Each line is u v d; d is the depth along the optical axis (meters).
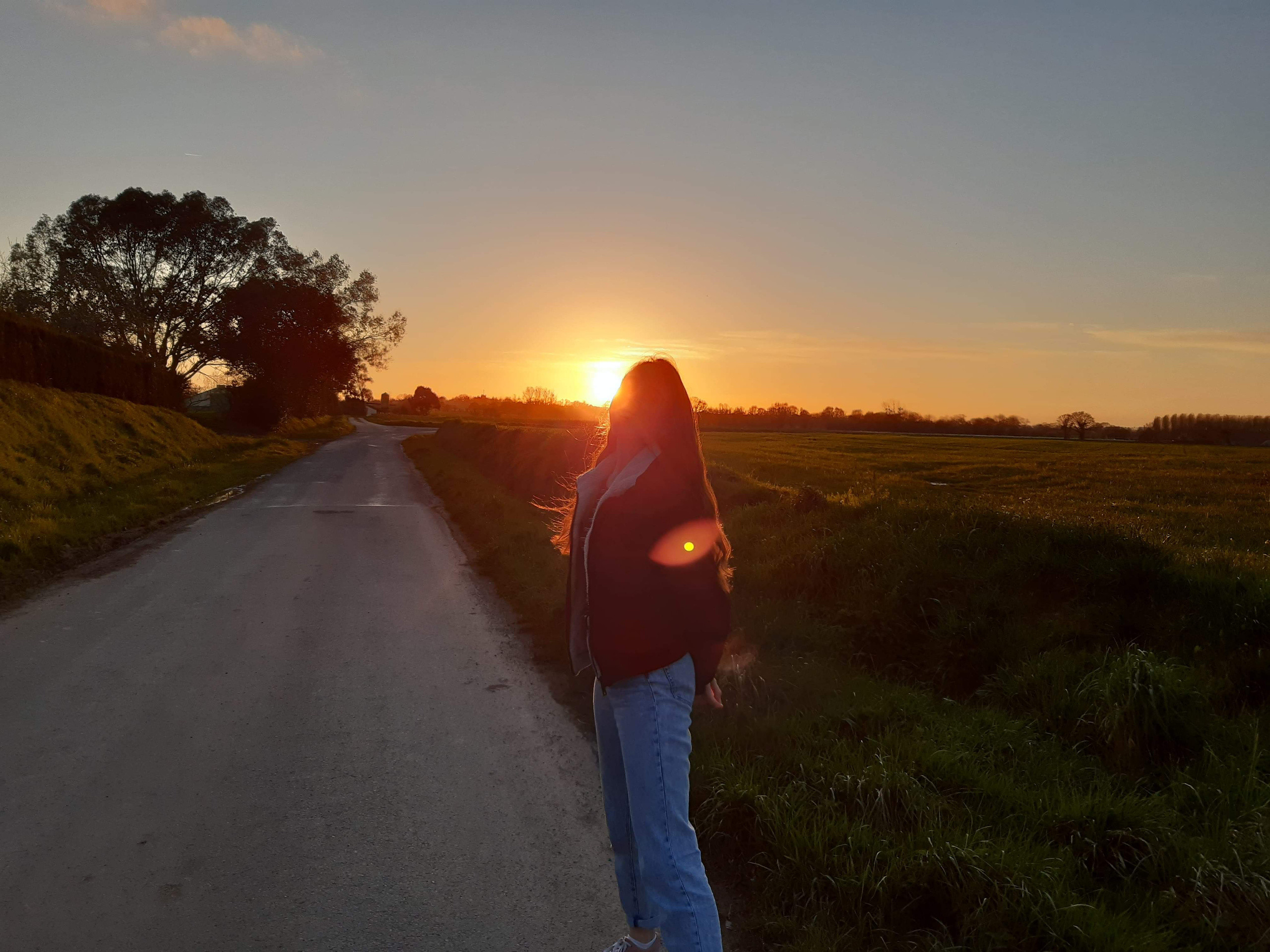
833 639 5.48
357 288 59.59
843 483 21.11
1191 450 57.03
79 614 7.01
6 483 12.09
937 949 2.45
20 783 3.75
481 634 6.57
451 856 3.16
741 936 2.66
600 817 3.52
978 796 3.40
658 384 2.16
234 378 52.97
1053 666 4.54
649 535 2.04
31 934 2.61
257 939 2.61
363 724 4.57
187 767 3.96
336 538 11.56
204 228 47.72
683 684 2.11
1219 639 4.61
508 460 19.50
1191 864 2.83
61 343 23.70
